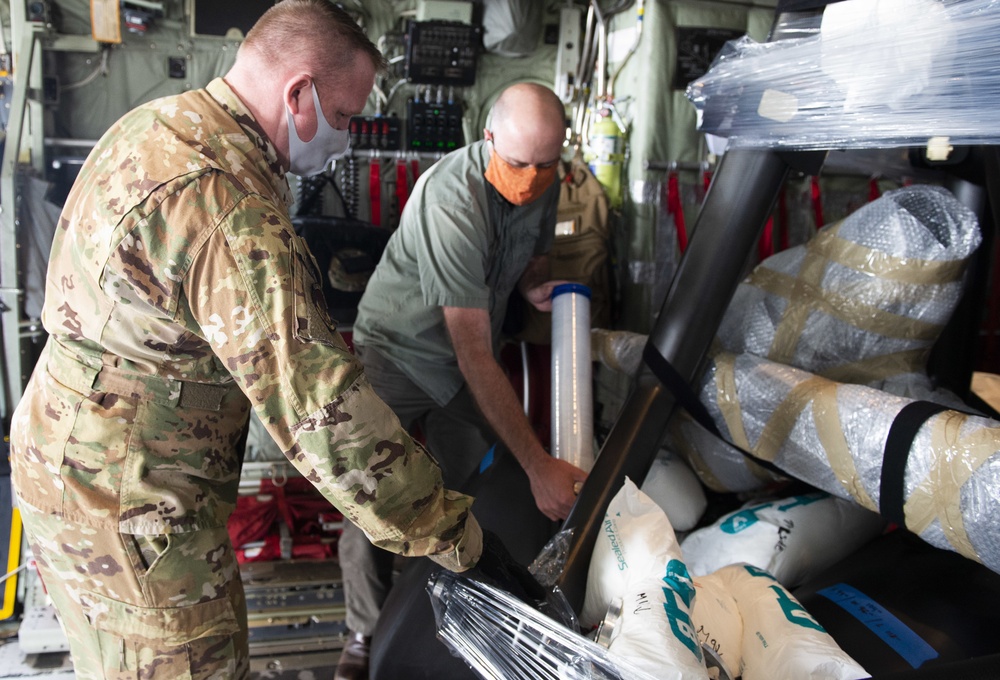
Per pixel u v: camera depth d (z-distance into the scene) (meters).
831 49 1.31
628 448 1.62
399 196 3.31
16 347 2.78
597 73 3.30
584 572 1.47
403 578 1.76
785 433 1.53
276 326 1.09
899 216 1.62
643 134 3.02
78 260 1.20
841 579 1.56
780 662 1.23
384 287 2.21
